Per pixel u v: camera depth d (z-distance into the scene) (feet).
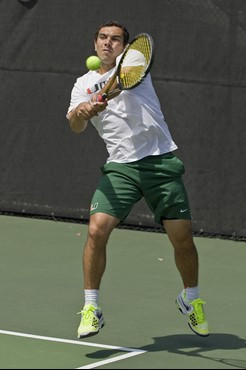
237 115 79.77
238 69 79.30
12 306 61.72
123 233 83.20
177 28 81.05
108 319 59.31
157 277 69.67
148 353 52.70
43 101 86.43
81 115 51.31
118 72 51.19
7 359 50.78
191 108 81.20
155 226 84.23
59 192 86.89
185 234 53.21
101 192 52.70
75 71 84.99
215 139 80.74
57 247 78.33
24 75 86.79
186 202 53.42
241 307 62.75
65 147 86.12
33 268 71.67
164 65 81.76
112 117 53.06
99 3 83.71
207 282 68.74
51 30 85.51
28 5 86.12
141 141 52.95
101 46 53.67
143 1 82.02
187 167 81.76
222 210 81.30
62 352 52.37
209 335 56.24
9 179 88.63
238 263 74.49
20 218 88.07
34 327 57.21
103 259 52.13
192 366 50.55
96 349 53.16
